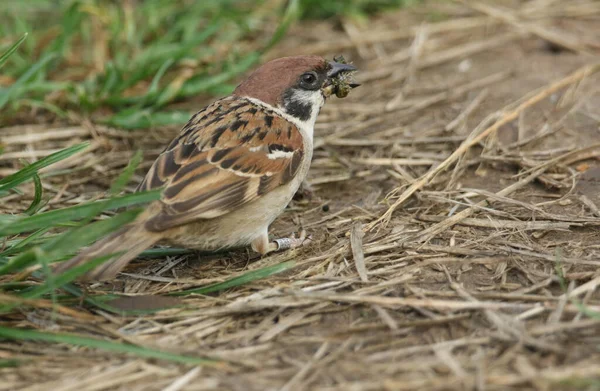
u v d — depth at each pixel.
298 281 9.27
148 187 9.07
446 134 13.09
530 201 10.90
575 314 8.16
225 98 10.71
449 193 11.21
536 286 8.75
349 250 9.87
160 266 10.02
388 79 15.20
